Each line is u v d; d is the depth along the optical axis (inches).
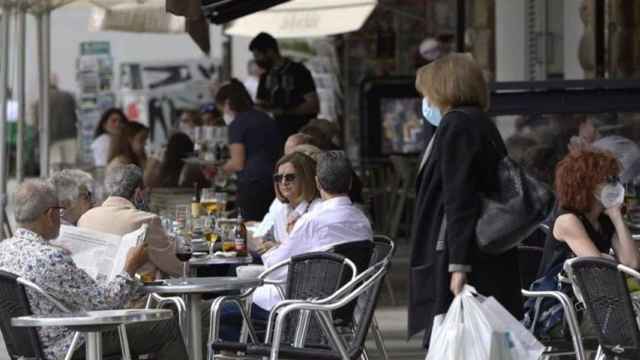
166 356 589.6
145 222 653.9
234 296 614.2
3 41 1005.8
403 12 1412.4
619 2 1051.9
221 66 1737.2
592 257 533.6
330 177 633.0
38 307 537.3
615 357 533.6
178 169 1093.1
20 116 1122.7
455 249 515.5
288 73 1139.3
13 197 552.7
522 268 652.7
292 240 633.0
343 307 609.3
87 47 1749.5
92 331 497.7
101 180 1253.7
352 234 629.9
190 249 684.7
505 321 514.0
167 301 629.9
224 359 589.9
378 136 1370.6
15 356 556.1
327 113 1440.7
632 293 570.6
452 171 518.6
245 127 1010.1
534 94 854.5
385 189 1362.0
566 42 1059.9
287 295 607.8
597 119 854.5
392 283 1118.4
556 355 586.6
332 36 1444.4
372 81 1370.6
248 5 900.6
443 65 533.6
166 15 1235.9
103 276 574.2
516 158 855.1
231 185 1103.0
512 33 1063.6
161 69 1752.0
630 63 1050.7
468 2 1060.5
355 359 562.6
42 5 1122.7
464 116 523.5
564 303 557.6
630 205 785.6
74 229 594.2
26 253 538.3
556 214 592.1
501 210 517.0
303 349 565.0
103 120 1286.9
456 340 511.5
